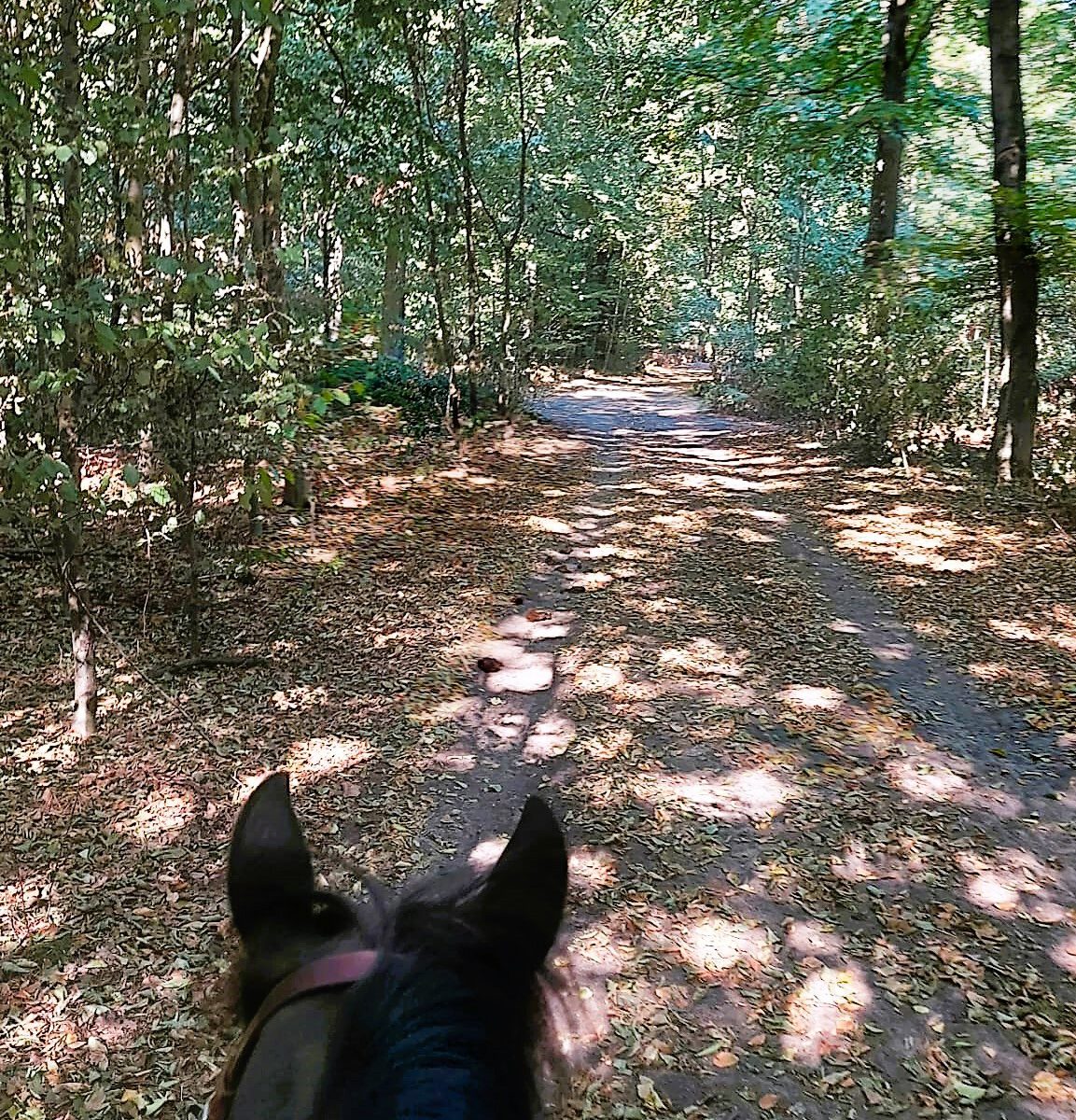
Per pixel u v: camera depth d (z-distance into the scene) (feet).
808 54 58.54
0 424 18.58
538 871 3.57
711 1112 12.52
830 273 66.08
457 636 28.27
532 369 72.79
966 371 55.21
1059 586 33.32
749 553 37.78
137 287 19.63
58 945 15.06
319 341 23.73
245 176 29.35
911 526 41.37
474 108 58.03
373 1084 2.78
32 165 18.17
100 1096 12.42
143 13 19.29
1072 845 18.65
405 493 44.55
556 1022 3.40
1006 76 44.78
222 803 18.97
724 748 22.06
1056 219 42.34
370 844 17.94
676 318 120.06
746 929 16.11
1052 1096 12.89
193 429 22.27
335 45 46.78
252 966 3.85
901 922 16.28
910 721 23.50
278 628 27.84
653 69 59.82
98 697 22.74
